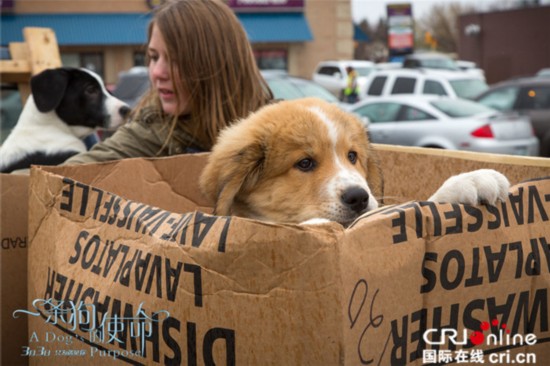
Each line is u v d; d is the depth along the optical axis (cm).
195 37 373
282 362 169
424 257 185
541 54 3278
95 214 214
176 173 314
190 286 180
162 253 187
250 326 172
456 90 1759
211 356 178
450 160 311
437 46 5644
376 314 172
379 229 174
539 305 210
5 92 646
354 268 167
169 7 382
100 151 364
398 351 179
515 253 203
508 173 285
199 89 376
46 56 550
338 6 3234
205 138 382
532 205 210
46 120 534
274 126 289
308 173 281
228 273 174
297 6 3150
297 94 1340
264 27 3120
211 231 178
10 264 285
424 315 187
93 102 543
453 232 190
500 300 201
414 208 184
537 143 1249
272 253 168
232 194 278
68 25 2966
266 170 286
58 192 225
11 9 2892
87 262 212
